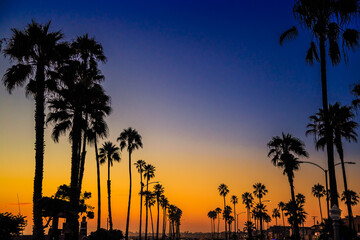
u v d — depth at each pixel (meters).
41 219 20.25
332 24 17.92
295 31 19.22
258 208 101.06
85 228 20.41
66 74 23.86
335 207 13.75
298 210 93.62
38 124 21.12
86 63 34.12
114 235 34.41
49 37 22.19
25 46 21.77
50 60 22.73
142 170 83.00
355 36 17.30
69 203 22.16
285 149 46.66
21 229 18.23
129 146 62.47
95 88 28.39
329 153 17.50
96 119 31.09
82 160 28.84
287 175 45.81
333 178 17.14
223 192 131.50
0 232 17.19
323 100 18.12
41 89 21.78
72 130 26.97
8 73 21.81
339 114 34.78
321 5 17.92
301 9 18.39
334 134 35.25
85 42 34.12
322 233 30.73
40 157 20.66
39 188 20.34
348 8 17.12
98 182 36.66
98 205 36.03
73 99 27.23
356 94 29.31
